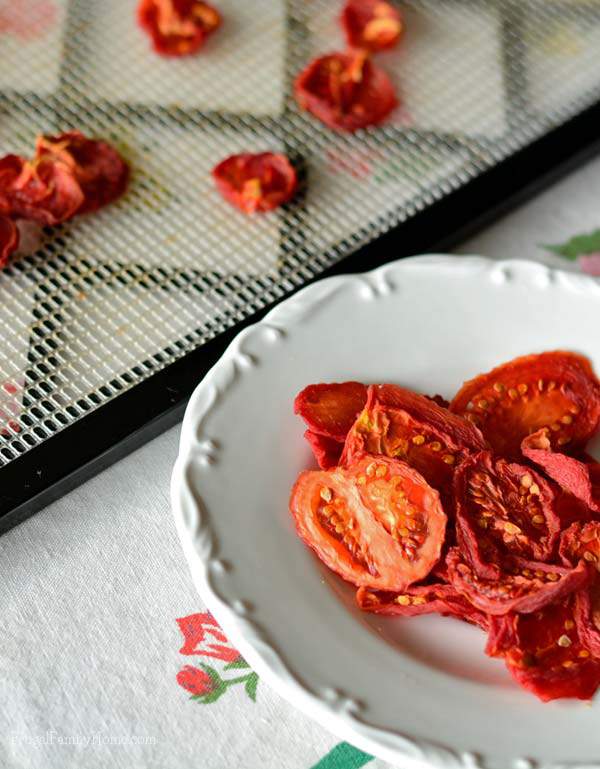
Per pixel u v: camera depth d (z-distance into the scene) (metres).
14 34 0.65
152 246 0.58
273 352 0.51
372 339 0.52
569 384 0.51
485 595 0.46
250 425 0.50
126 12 0.66
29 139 0.61
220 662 0.48
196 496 0.48
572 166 0.61
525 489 0.48
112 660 0.48
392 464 0.48
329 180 0.61
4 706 0.47
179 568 0.50
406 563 0.47
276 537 0.48
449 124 0.63
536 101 0.64
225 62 0.65
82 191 0.58
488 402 0.51
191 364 0.53
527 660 0.45
